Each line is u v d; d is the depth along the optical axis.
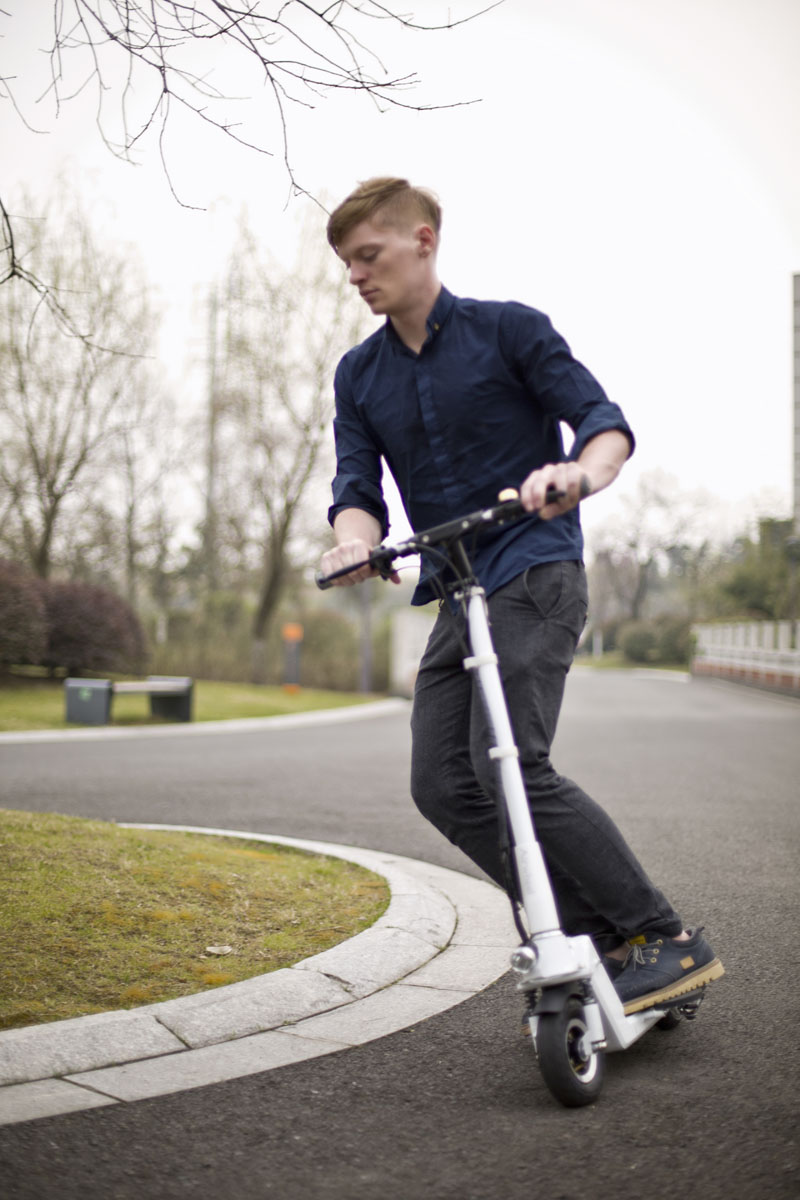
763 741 11.89
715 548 65.94
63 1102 2.36
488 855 2.66
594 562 73.06
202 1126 2.24
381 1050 2.71
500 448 2.58
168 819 6.54
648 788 7.94
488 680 2.36
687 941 2.67
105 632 18.75
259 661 23.03
